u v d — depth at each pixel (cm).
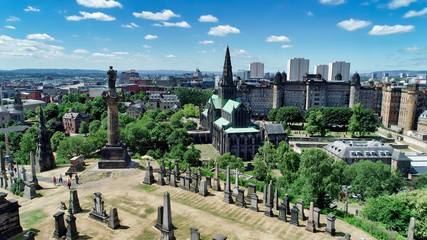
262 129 15338
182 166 9162
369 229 5300
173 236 4628
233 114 15500
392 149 12781
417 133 19175
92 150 12225
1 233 4672
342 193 8925
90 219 5462
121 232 5006
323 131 19462
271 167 12075
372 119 19450
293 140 18388
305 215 5950
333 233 5069
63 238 4716
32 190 6550
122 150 8581
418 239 6019
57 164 10219
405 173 12025
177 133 14950
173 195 6762
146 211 5884
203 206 6172
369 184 8700
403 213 6144
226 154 11769
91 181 7644
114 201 6388
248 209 6072
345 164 9794
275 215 5822
